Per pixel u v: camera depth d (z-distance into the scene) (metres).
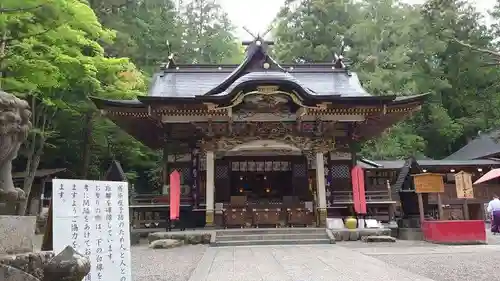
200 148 20.36
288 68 25.97
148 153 31.86
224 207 19.31
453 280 7.16
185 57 40.09
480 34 40.41
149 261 10.85
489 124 40.78
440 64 43.97
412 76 39.22
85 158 26.89
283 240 15.14
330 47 39.53
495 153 32.97
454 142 43.56
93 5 28.36
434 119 39.59
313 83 24.17
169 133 21.25
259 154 22.14
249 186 23.42
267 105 19.56
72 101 23.11
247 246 14.42
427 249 12.35
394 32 39.28
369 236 15.52
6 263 2.93
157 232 16.67
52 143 27.86
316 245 14.37
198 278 7.74
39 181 25.73
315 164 20.80
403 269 8.42
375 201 18.66
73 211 4.82
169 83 23.81
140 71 28.30
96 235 5.03
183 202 20.23
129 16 32.34
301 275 7.82
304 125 20.47
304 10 40.84
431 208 21.34
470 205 29.83
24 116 3.66
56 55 15.83
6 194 3.43
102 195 5.23
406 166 18.45
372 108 19.75
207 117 19.81
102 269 5.01
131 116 20.12
